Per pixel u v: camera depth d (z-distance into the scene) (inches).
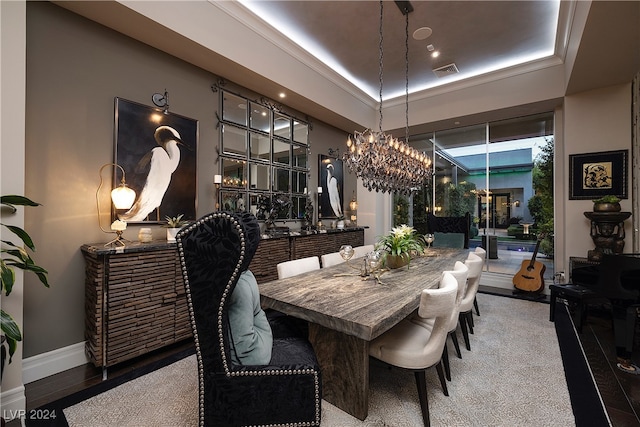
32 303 82.2
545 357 93.6
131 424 62.8
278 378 50.7
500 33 133.7
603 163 142.8
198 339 48.6
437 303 58.8
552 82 155.3
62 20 87.7
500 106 170.7
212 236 46.9
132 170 102.8
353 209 220.7
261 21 124.1
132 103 102.8
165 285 95.6
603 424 63.2
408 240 100.8
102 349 81.0
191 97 121.4
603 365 88.4
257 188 149.4
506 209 195.0
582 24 100.1
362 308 60.3
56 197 86.6
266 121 154.6
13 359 66.5
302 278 86.6
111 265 82.7
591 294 112.3
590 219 137.4
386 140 118.3
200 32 106.0
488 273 194.7
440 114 192.5
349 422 63.7
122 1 86.0
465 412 67.2
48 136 85.1
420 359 62.1
